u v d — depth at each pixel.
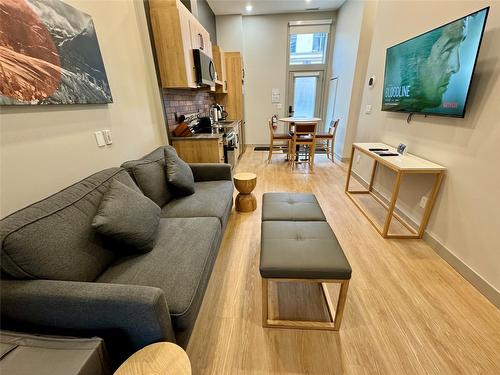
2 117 1.11
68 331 0.97
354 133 4.74
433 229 2.10
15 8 1.13
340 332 1.38
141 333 0.94
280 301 1.60
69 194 1.24
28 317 0.95
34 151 1.27
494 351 1.26
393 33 2.71
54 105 1.38
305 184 3.71
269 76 6.00
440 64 1.88
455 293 1.63
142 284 1.15
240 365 1.22
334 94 5.56
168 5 2.39
